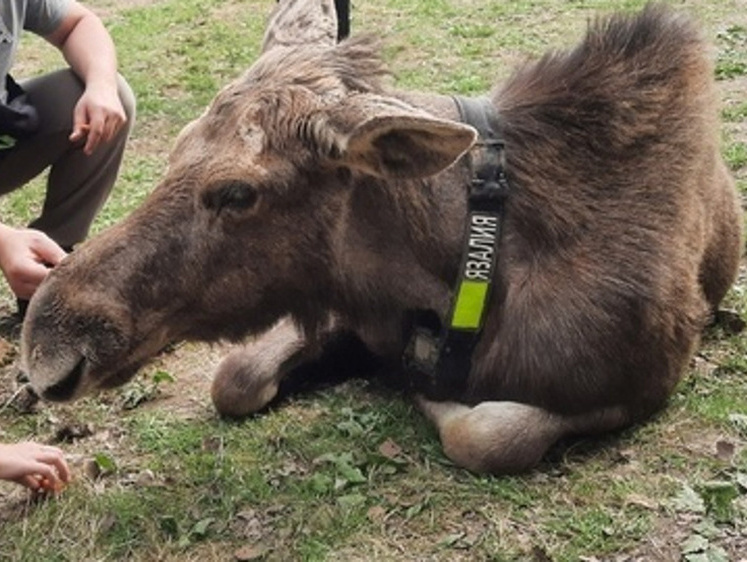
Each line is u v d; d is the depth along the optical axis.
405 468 1.80
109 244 1.68
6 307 2.44
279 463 1.84
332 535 1.66
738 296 2.27
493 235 1.76
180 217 1.69
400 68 3.90
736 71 3.56
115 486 1.81
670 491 1.72
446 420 1.83
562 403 1.79
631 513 1.67
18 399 2.06
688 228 1.87
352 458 1.82
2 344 2.25
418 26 4.46
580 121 1.83
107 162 2.40
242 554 1.63
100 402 2.06
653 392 1.86
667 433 1.87
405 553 1.62
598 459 1.81
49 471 1.74
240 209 1.67
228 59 4.31
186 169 1.70
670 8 1.97
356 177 1.71
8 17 2.16
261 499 1.75
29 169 2.41
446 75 3.82
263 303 1.76
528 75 1.89
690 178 1.88
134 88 3.94
